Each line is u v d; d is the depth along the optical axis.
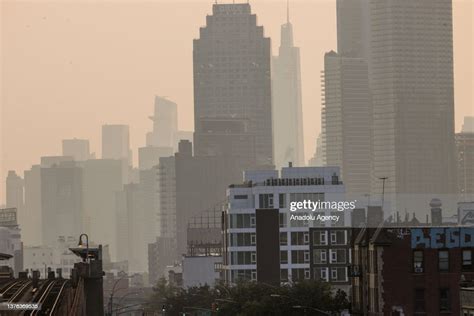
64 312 125.38
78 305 141.88
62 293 165.50
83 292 177.25
